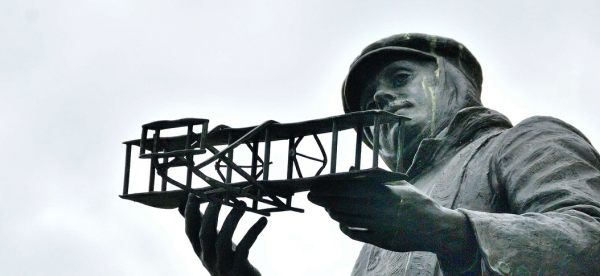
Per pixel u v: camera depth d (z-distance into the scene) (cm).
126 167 964
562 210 961
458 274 945
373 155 888
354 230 925
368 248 1074
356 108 1145
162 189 972
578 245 932
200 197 938
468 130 1071
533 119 1028
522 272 923
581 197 966
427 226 924
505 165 1008
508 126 1077
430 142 1071
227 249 978
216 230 979
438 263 999
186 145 927
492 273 922
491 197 1012
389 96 1113
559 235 933
